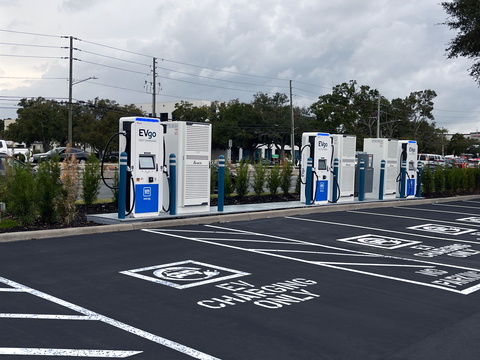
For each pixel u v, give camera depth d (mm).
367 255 9164
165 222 11367
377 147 18500
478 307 6066
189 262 7918
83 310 5430
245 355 4352
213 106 78438
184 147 12359
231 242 9812
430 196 22266
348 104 76875
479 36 24391
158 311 5480
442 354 4535
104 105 67438
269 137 71688
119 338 4648
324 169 15992
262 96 75438
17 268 7164
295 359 4309
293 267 7875
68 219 10711
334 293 6469
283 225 12398
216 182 18500
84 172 13750
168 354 4312
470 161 59625
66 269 7203
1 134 71688
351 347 4629
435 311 5848
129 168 11258
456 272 7996
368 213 15492
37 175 10727
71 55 41844
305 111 76938
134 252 8500
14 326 4867
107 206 13703
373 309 5840
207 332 4883
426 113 87500
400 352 4555
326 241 10461
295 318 5402
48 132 63844
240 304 5832
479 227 13336
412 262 8695
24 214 10312
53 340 4539
